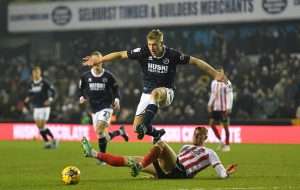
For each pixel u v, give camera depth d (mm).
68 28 103625
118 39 103688
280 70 87688
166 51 35969
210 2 95125
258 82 87625
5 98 98562
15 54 108500
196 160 35531
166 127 78562
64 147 68750
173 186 32438
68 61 105250
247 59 92062
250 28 96312
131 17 100062
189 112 86625
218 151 61062
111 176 38906
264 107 83688
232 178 36250
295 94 83000
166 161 34844
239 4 93562
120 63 100500
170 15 97688
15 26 106562
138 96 91812
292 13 90875
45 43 107688
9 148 67375
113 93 49375
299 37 93188
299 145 68625
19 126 86062
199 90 87625
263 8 92438
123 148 66438
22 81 100625
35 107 66938
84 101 50312
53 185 34125
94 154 33969
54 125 84250
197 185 32812
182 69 95125
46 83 66625
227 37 97188
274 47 94188
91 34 105562
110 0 101188
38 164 48312
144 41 102500
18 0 106812
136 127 36125
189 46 99188
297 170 42000
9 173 41281
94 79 48938
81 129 82250
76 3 103062
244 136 74625
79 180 34844
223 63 93125
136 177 37562
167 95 35938
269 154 56625
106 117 49156
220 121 63094
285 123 73312
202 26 99000
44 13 104750
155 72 36188
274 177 37156
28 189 32562
